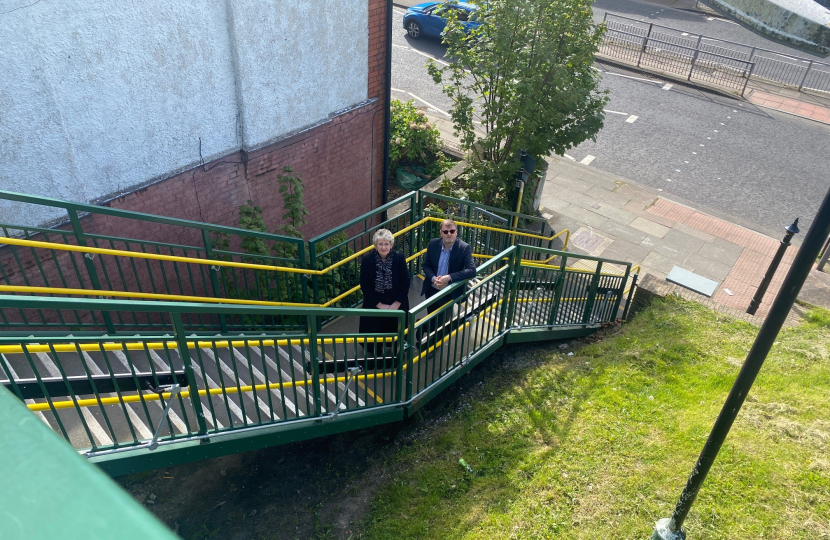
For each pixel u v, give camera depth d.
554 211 13.65
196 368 5.54
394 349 5.93
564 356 7.91
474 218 9.94
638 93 19.06
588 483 5.37
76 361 4.97
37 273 5.96
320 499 5.57
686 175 15.16
